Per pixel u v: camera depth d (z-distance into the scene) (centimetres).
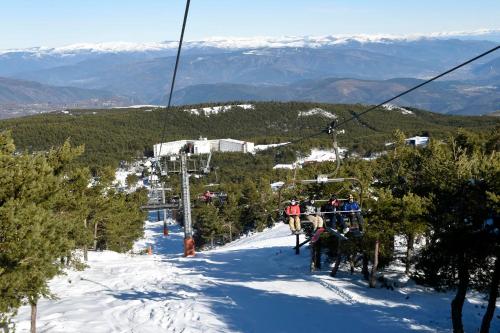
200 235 9488
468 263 2020
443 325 2298
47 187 1633
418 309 2606
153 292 2666
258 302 2458
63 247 1536
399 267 3681
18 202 1396
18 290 1411
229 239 9469
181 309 2148
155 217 15000
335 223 2558
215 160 17075
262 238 6869
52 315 2112
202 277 3272
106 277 3253
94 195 4125
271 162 17575
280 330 1962
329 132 2189
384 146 17788
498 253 1816
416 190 3181
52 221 1468
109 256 4641
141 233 8431
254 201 8975
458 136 4100
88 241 2723
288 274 3600
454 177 2100
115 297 2511
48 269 1450
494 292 1859
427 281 2759
